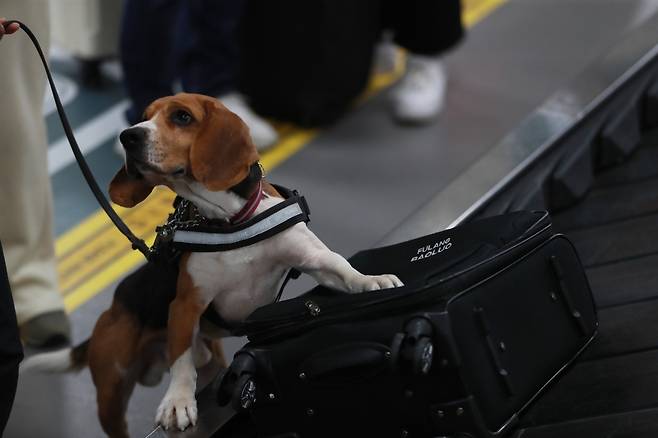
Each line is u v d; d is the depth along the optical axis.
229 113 3.78
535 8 9.14
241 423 4.19
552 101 6.38
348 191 6.87
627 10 8.92
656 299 4.73
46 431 4.99
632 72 6.66
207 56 7.04
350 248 6.28
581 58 8.33
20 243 5.33
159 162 3.68
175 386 3.95
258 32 7.38
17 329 3.92
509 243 3.87
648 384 4.13
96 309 5.84
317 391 3.75
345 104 7.73
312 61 7.36
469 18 9.09
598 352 4.42
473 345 3.58
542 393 3.90
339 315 3.69
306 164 7.21
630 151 6.17
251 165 3.84
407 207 6.68
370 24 7.58
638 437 3.82
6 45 4.93
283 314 3.78
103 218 6.64
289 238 3.87
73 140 4.18
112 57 8.02
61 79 8.30
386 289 3.66
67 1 7.84
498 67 8.31
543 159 5.89
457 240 4.01
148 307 4.20
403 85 7.66
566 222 5.74
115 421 4.36
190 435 3.94
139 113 7.19
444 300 3.58
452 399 3.56
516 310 3.81
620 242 5.35
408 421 3.66
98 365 4.25
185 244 3.88
